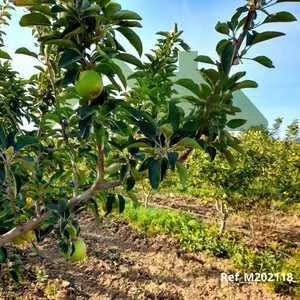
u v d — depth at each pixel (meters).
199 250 8.44
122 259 7.74
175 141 2.04
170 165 1.93
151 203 11.94
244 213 9.68
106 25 1.89
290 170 9.92
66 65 1.83
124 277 6.98
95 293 6.30
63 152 3.01
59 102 2.49
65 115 2.51
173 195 13.31
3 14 3.11
